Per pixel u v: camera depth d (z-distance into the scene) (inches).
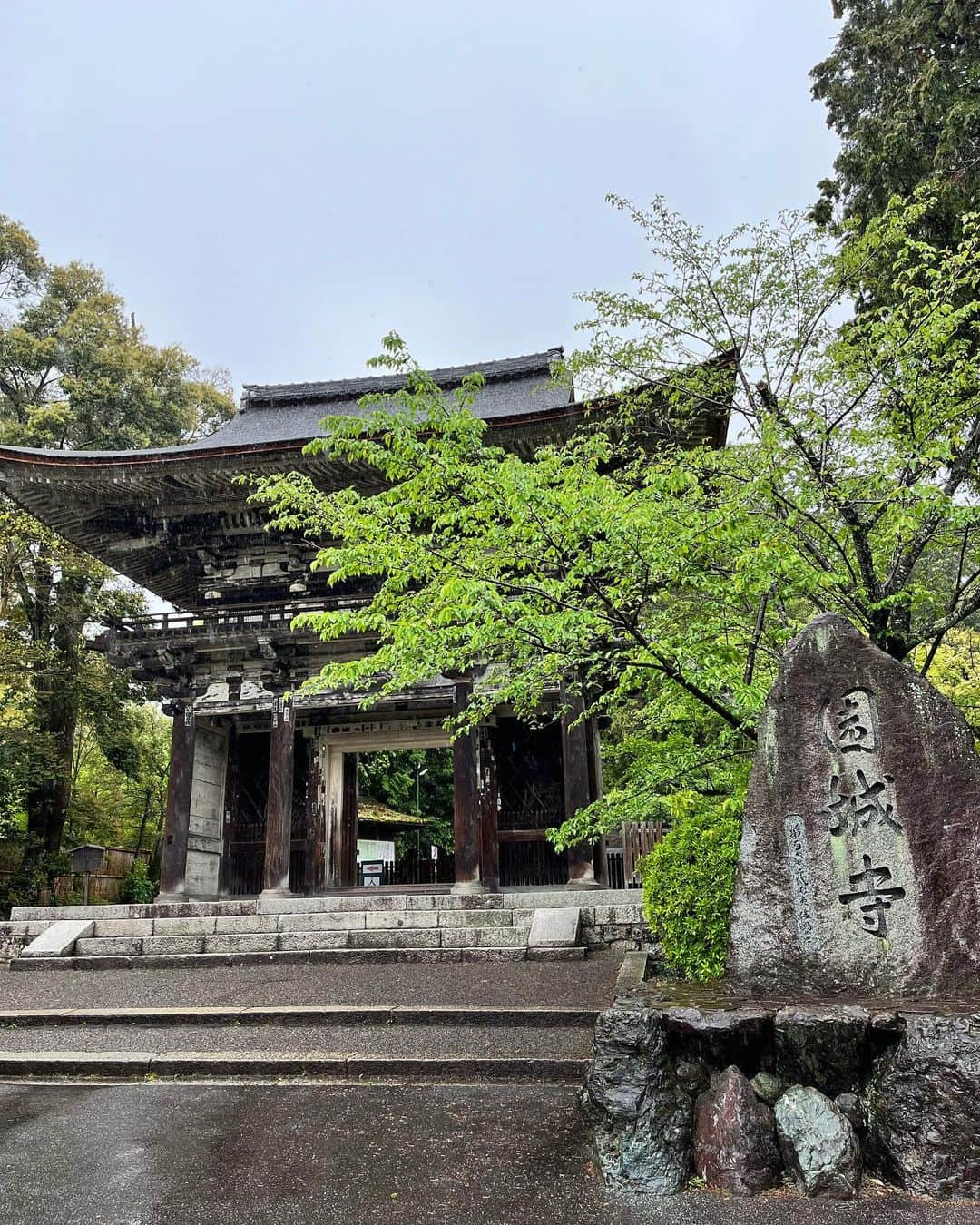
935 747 222.7
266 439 912.9
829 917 219.6
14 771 954.1
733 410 386.6
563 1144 208.8
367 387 989.8
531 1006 352.8
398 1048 311.4
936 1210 159.8
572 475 315.0
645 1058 193.9
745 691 286.7
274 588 776.9
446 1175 192.1
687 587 348.5
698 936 308.3
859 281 433.7
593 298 407.5
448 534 329.7
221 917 549.6
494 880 688.4
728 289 398.3
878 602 343.0
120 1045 339.3
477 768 665.0
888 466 316.2
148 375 1247.5
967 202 516.7
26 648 1006.4
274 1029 355.6
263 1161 206.7
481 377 331.0
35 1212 178.4
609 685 570.9
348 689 704.4
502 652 347.6
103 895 1108.5
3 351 1148.5
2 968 534.0
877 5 660.1
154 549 831.7
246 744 810.2
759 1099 186.7
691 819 344.8
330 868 771.4
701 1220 162.2
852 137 641.0
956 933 207.5
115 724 1140.5
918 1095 171.9
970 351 440.8
